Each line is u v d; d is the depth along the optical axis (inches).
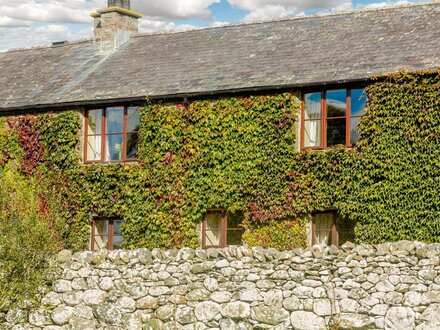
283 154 749.3
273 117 754.8
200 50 891.4
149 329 586.6
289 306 558.3
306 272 558.6
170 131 803.4
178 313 582.2
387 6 850.8
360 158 711.1
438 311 523.8
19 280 607.5
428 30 773.9
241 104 769.6
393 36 783.7
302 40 837.8
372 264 545.3
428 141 681.6
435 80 682.2
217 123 779.4
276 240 749.9
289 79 753.0
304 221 741.9
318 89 746.2
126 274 600.7
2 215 620.7
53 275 617.3
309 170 736.3
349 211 714.2
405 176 689.6
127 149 841.5
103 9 981.2
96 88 868.0
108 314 599.5
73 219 847.7
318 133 750.5
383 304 538.0
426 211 678.5
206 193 783.1
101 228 850.8
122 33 983.6
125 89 842.8
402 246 543.5
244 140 766.5
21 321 617.9
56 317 610.9
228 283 574.6
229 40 895.1
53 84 917.8
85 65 951.0
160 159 806.5
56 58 1006.4
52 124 864.9
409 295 532.7
